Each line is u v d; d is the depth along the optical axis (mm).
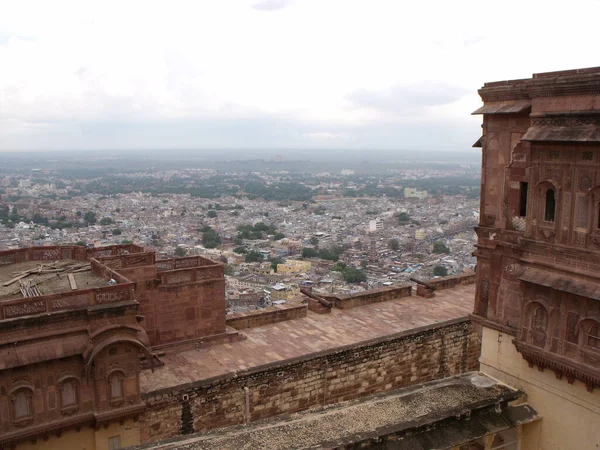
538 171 14367
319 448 13133
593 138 12609
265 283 126312
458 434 14539
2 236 181625
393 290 31266
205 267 24125
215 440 13602
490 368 17266
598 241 13055
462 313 28750
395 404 15414
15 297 18609
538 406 15703
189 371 21297
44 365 16750
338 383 22984
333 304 29922
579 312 13609
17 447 16516
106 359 17516
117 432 18000
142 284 22859
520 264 15727
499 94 16016
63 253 24875
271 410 21312
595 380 13359
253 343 24328
